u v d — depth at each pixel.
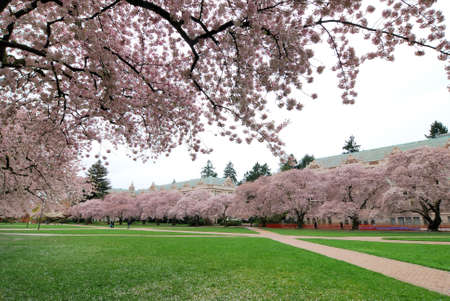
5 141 11.55
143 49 9.08
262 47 6.50
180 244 17.48
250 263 10.49
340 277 8.20
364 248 15.16
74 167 16.91
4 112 7.77
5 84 6.46
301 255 12.51
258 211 48.31
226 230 37.16
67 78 7.23
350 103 6.65
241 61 5.97
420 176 31.36
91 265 10.23
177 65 8.79
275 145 6.98
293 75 5.79
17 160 12.49
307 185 41.88
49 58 5.85
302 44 5.98
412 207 35.38
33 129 9.09
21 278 8.23
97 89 7.86
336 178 39.59
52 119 8.77
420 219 41.97
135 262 10.84
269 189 43.22
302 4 5.29
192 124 9.53
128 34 8.74
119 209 63.78
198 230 37.00
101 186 76.56
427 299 6.12
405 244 16.89
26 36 6.38
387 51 5.89
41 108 8.63
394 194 31.38
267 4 5.46
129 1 5.54
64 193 17.27
